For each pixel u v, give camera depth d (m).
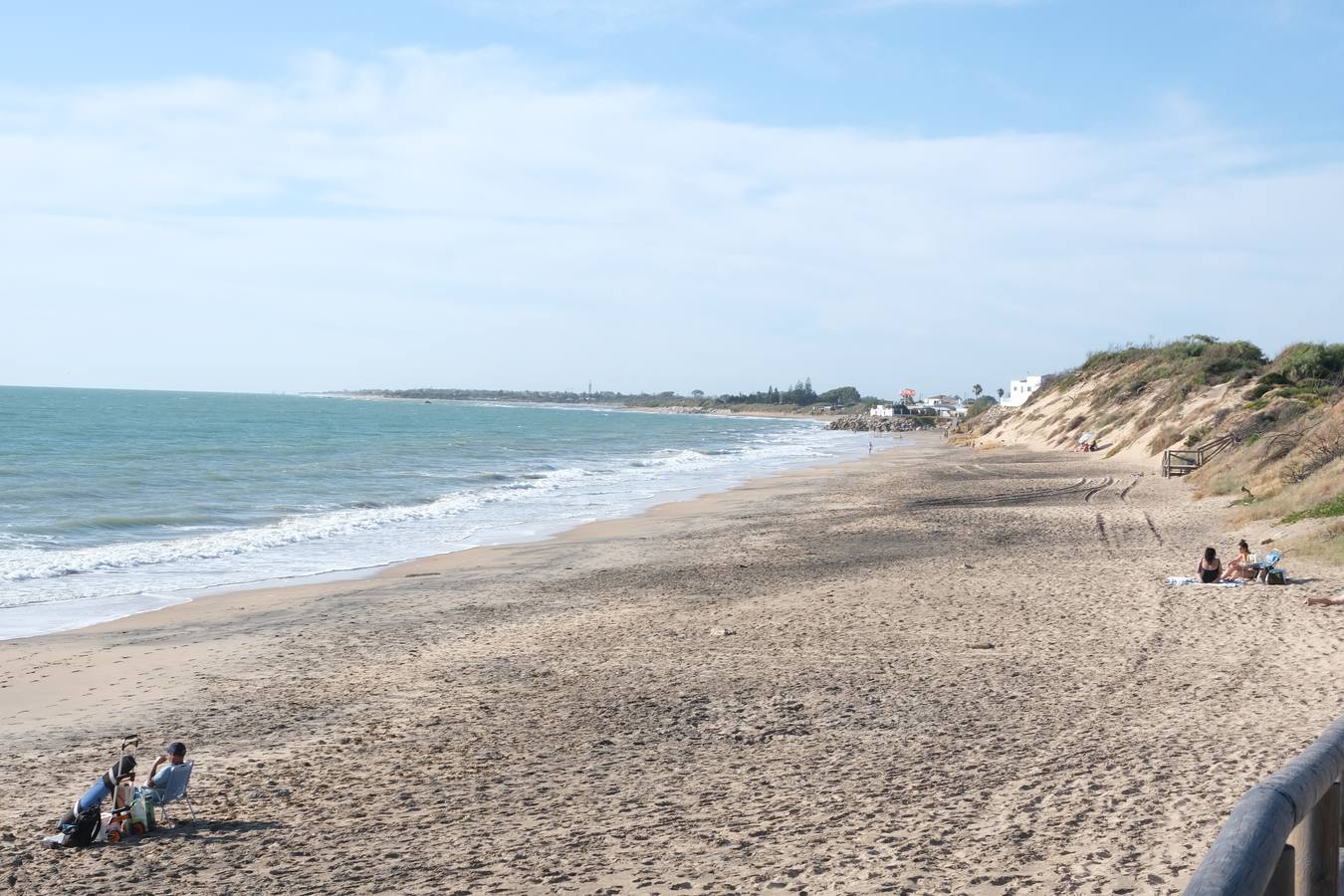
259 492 48.50
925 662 14.55
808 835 7.97
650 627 18.16
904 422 178.75
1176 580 20.08
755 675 14.26
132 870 8.35
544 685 14.34
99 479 51.88
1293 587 18.64
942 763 9.83
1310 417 39.59
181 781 9.57
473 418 197.00
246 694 14.77
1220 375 67.75
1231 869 2.25
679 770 10.23
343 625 19.83
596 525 36.91
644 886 7.21
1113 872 6.61
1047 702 12.06
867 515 36.78
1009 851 7.20
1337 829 3.20
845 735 11.16
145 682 15.74
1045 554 25.48
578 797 9.52
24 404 178.25
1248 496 32.91
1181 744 9.78
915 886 6.73
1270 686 12.07
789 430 176.75
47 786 10.98
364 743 11.94
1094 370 90.44
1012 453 77.00
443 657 16.59
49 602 22.69
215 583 25.22
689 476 61.91
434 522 38.16
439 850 8.33
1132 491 41.75
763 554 27.83
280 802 9.95
